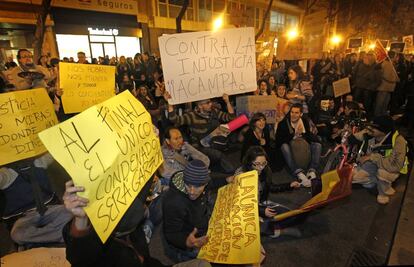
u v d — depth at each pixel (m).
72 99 3.62
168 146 3.14
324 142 5.19
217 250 1.96
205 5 18.92
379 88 6.96
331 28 26.50
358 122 4.78
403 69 8.04
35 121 2.28
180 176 2.07
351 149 3.74
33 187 2.30
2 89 3.77
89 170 1.13
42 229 2.27
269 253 2.55
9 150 2.11
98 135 1.23
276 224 2.69
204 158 3.55
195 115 4.39
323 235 2.79
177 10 17.09
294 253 2.55
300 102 5.25
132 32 14.70
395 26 24.52
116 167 1.31
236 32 3.95
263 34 24.39
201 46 3.78
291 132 4.11
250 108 5.01
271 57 9.05
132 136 1.53
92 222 1.12
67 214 2.35
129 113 1.60
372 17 25.44
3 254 2.54
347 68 10.21
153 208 2.75
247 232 1.94
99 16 13.09
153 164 1.79
